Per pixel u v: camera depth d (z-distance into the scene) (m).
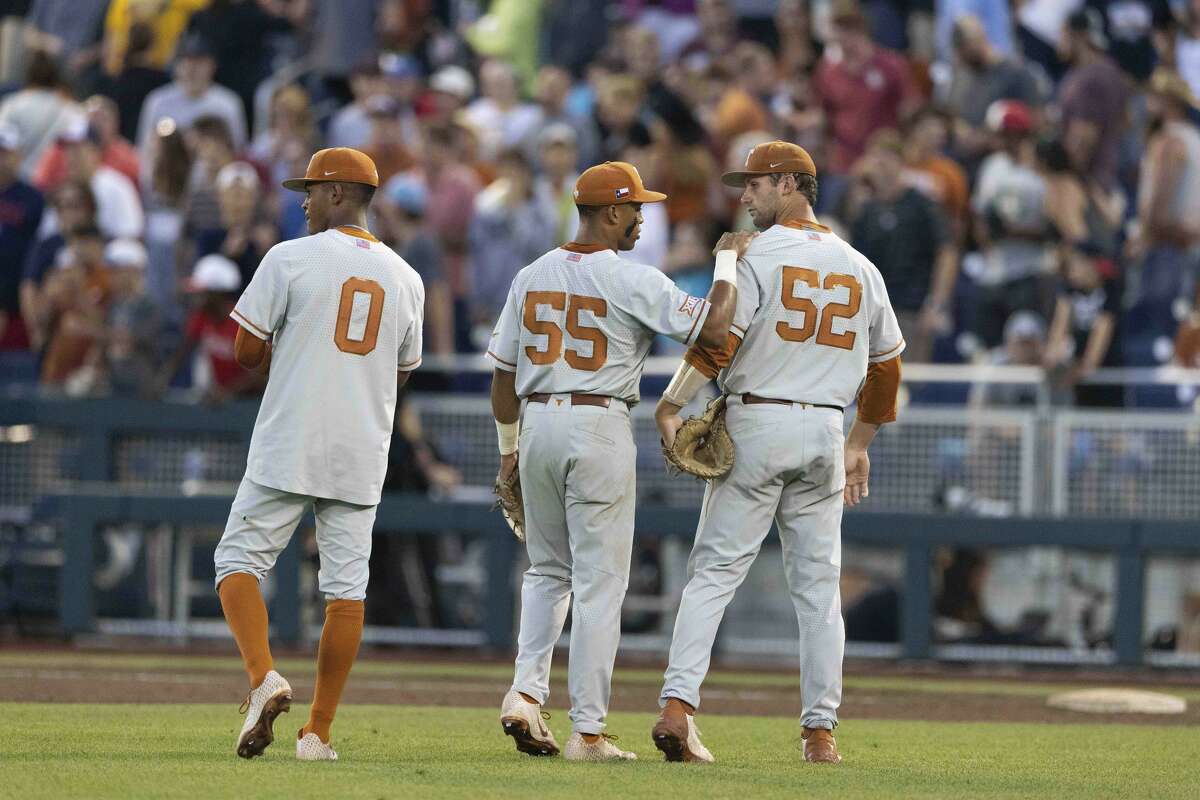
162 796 16.89
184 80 57.06
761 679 39.91
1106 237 50.84
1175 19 58.31
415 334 21.44
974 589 44.41
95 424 48.12
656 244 51.22
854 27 54.72
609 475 20.97
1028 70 55.81
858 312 21.45
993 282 49.28
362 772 19.20
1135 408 45.38
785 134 53.69
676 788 18.22
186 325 51.84
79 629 46.56
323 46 59.78
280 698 19.92
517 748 21.83
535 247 51.75
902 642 44.34
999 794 18.73
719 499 21.41
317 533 21.06
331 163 21.11
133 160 57.19
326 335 20.58
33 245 54.22
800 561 21.62
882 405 22.31
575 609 21.20
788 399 21.12
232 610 20.33
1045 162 49.59
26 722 25.05
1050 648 43.94
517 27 62.22
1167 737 27.12
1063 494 44.44
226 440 47.69
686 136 52.22
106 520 46.56
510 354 21.69
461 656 44.81
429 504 45.28
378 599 45.78
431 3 63.28
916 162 51.50
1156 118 52.12
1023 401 45.38
